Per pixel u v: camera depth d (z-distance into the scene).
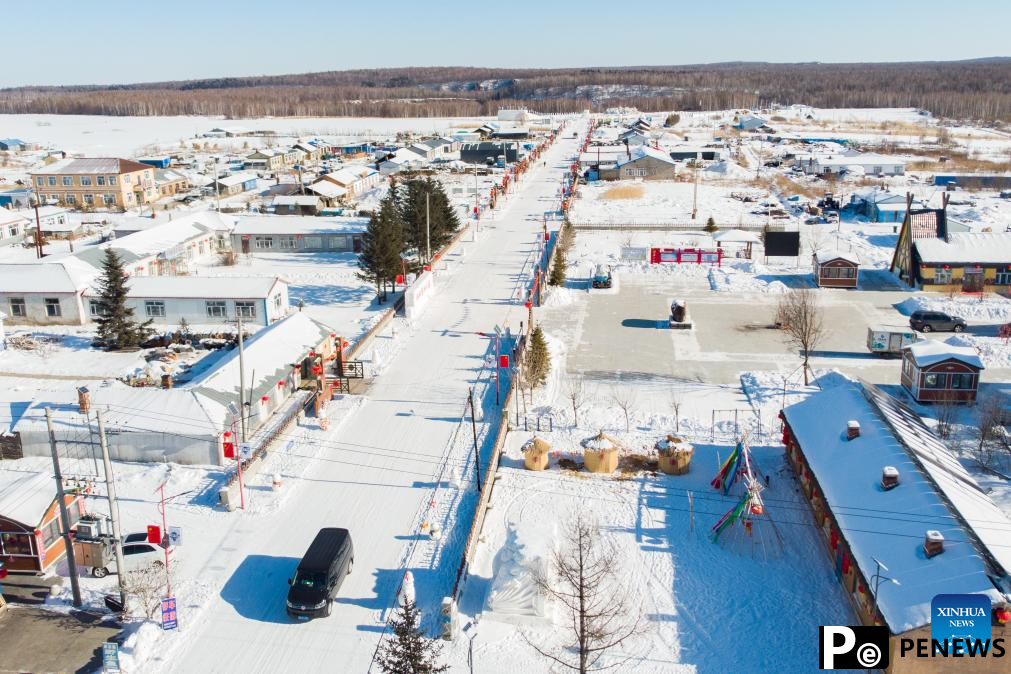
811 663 28.78
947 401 49.84
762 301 73.88
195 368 57.19
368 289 78.56
